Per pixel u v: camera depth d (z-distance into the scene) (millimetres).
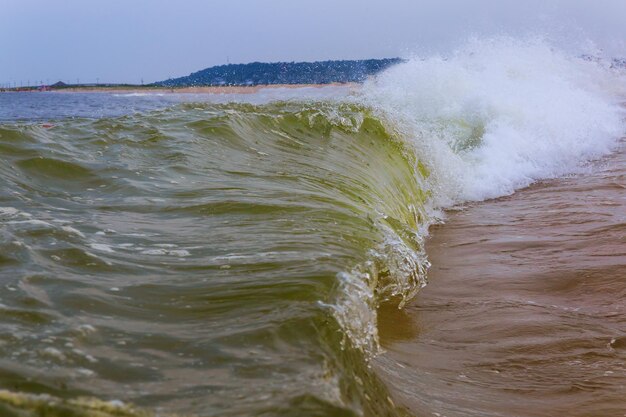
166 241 4055
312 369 2621
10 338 2625
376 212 5824
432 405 3148
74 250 3693
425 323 4520
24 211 4391
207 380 2473
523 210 8523
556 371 3826
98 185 5238
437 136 11047
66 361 2510
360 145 8695
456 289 5270
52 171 5402
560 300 5031
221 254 3875
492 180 10211
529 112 12672
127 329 2854
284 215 4824
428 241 7039
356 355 3051
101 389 2344
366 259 4219
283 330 2932
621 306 4883
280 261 3787
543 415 3268
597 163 11844
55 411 2143
